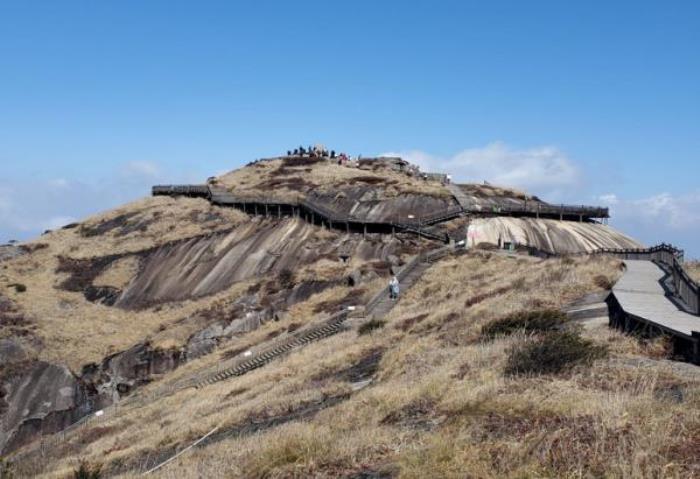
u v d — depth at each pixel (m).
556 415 10.05
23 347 53.16
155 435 24.06
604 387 11.69
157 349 50.81
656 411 9.52
